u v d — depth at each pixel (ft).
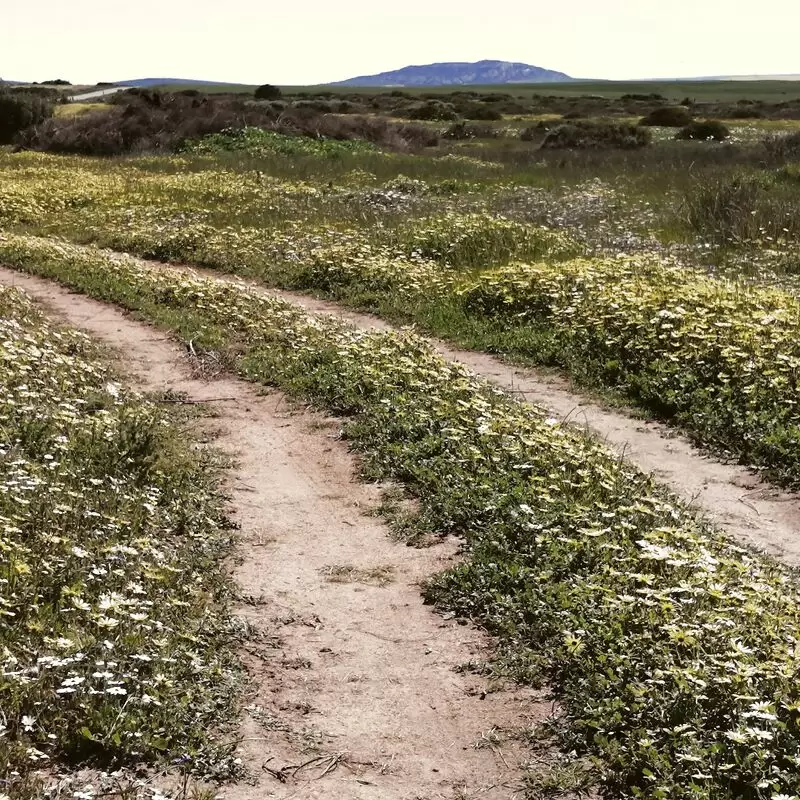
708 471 29.63
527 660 18.19
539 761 15.55
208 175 106.11
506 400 34.04
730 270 54.24
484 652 18.84
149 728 15.03
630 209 77.41
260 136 136.87
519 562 21.31
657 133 167.43
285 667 18.29
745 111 218.18
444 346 44.37
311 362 38.24
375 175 107.34
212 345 42.04
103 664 15.38
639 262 51.88
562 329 42.39
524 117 231.30
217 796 14.10
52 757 14.17
